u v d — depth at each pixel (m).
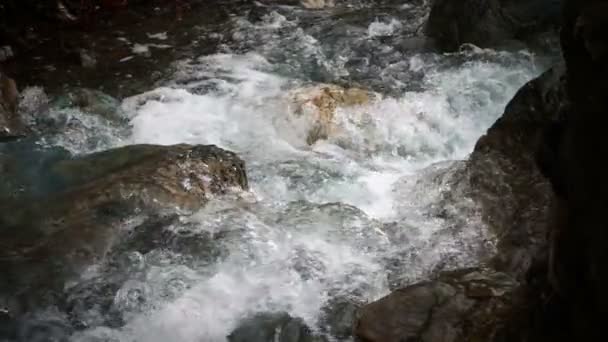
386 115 6.99
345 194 6.08
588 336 2.87
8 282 4.89
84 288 4.84
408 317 4.16
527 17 8.03
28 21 9.46
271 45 9.02
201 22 9.81
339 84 7.77
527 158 5.58
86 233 5.21
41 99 7.54
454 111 7.22
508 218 5.15
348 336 4.44
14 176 6.19
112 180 5.64
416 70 8.02
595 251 2.71
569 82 2.79
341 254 5.08
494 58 7.90
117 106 7.46
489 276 4.41
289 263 4.97
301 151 6.71
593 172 2.68
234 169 5.93
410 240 5.26
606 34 2.54
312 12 10.08
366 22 9.56
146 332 4.58
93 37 9.34
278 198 6.00
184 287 4.80
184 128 7.09
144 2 10.32
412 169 6.56
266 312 4.62
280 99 7.23
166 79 8.17
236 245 5.10
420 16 9.66
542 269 3.57
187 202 5.49
